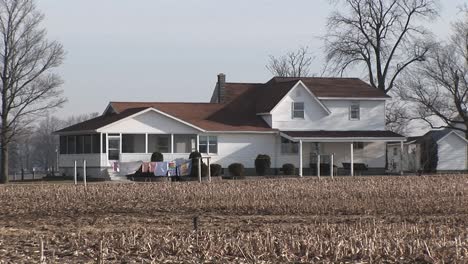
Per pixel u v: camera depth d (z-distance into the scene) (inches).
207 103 7012.8
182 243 2058.3
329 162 6697.8
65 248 2082.9
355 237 2148.1
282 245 2025.1
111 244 2111.2
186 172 5644.7
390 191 4065.0
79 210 3292.3
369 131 6889.8
